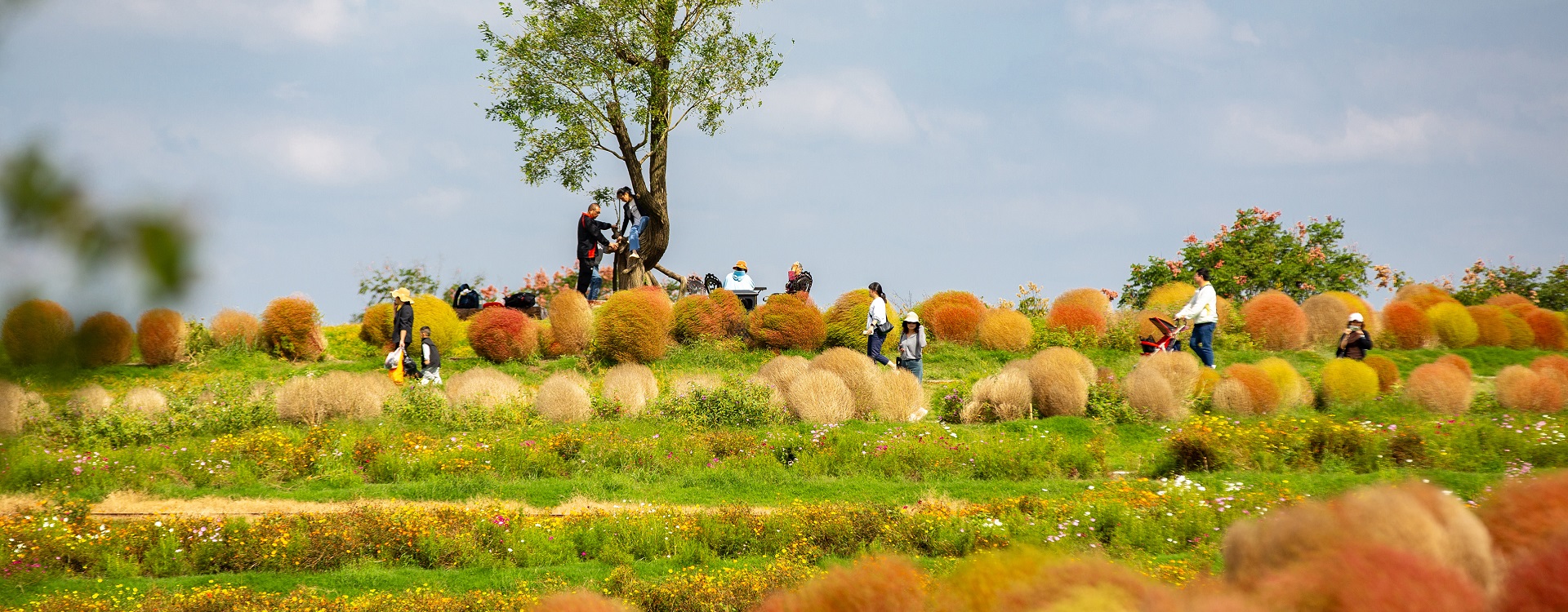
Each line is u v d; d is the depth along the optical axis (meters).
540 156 26.77
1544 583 3.12
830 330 23.30
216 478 12.86
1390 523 3.49
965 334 23.47
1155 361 17.77
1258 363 18.36
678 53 27.53
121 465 12.79
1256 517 10.46
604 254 26.08
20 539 9.61
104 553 9.68
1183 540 10.22
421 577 9.52
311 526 10.34
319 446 14.05
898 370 18.02
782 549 10.41
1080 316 23.34
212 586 9.05
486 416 16.14
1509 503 3.97
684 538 10.66
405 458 13.73
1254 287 27.77
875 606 3.58
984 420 17.12
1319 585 3.08
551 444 14.23
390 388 17.20
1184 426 14.75
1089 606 3.00
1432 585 3.05
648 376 18.30
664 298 22.77
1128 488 11.76
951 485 13.09
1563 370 18.97
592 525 10.91
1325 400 18.30
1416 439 13.43
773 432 15.41
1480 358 23.16
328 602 8.53
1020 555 3.45
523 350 21.41
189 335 19.77
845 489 12.94
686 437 15.09
